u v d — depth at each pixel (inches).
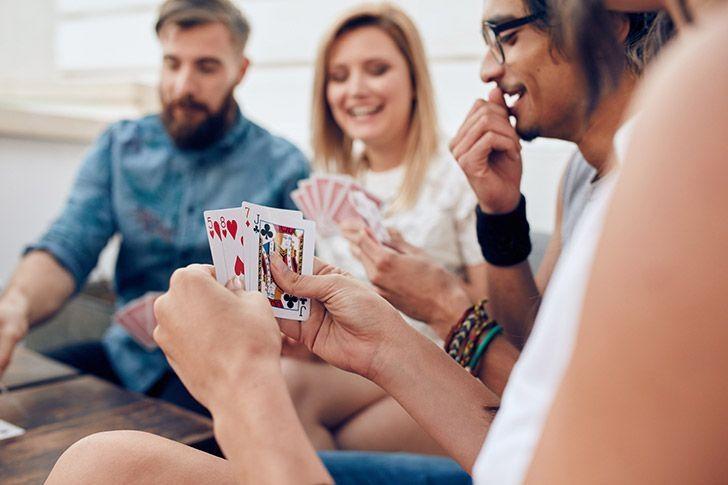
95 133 146.1
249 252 32.8
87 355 87.8
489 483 21.6
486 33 33.9
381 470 41.8
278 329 25.7
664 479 14.1
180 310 25.2
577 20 25.9
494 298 45.1
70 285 80.2
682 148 13.8
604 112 28.2
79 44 162.6
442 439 31.9
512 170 42.9
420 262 50.2
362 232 52.7
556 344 20.4
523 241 43.9
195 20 81.7
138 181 90.2
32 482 40.7
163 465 30.8
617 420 14.6
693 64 14.3
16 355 69.3
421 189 80.1
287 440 21.4
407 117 85.0
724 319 13.1
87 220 86.7
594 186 31.8
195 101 85.1
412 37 82.7
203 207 89.2
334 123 92.7
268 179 91.1
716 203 13.2
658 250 14.0
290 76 146.0
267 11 143.2
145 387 83.0
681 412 13.8
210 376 23.6
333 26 84.6
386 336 33.1
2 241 133.4
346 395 70.0
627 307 14.4
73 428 49.8
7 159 132.0
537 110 32.6
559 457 15.9
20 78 158.2
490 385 40.9
